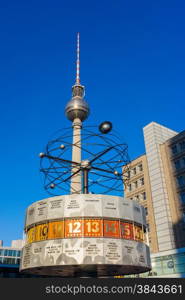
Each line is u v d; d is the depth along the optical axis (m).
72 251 17.97
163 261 48.00
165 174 63.53
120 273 23.12
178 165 61.62
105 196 20.02
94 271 21.44
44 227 19.48
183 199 57.88
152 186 64.31
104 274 23.69
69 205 19.48
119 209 19.95
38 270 20.41
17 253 68.56
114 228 19.14
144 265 19.38
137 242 19.78
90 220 18.94
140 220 21.03
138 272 22.45
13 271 58.78
